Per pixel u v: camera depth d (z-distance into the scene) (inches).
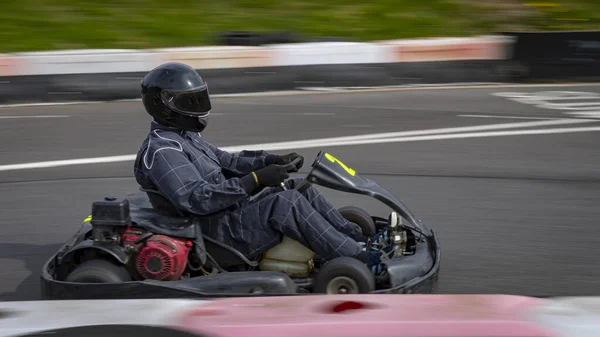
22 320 70.5
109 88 433.7
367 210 235.6
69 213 231.8
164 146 152.0
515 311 68.2
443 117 375.9
